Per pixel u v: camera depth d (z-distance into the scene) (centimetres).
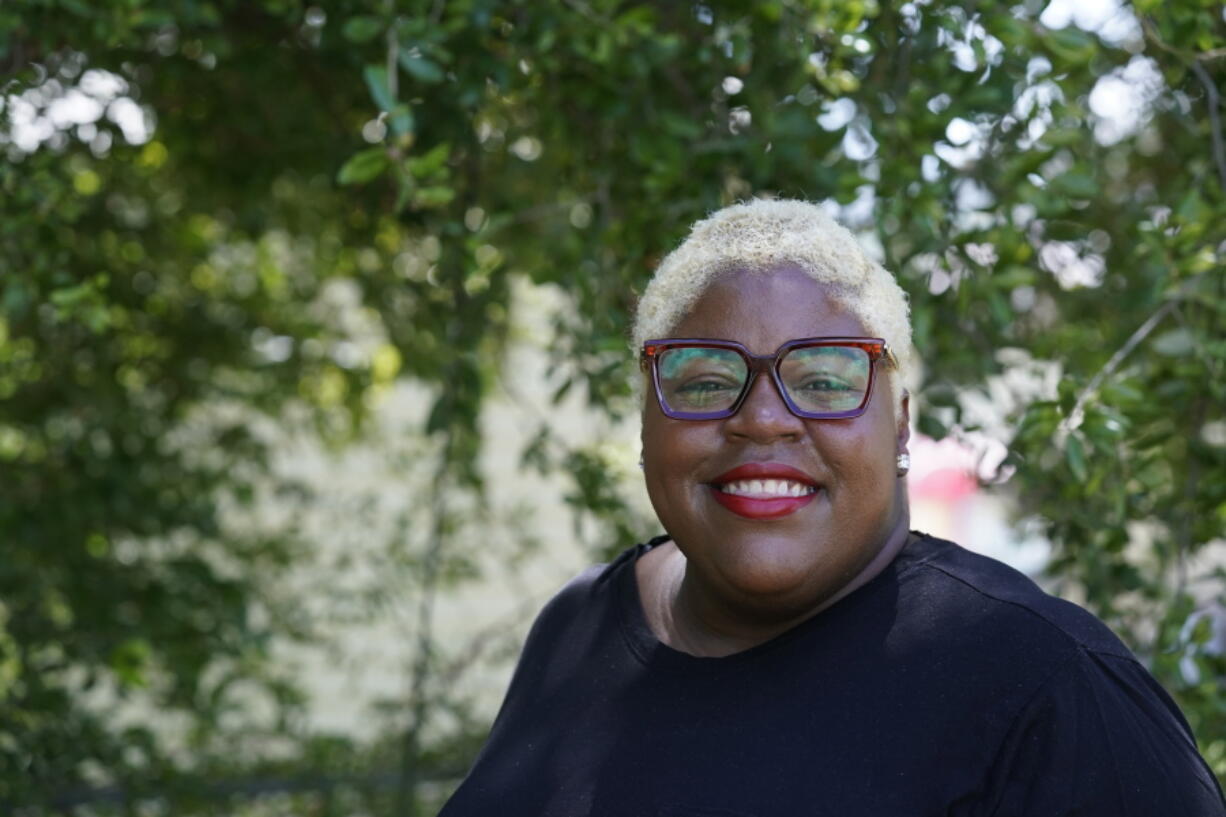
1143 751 137
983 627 144
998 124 273
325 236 477
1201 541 272
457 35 275
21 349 420
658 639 163
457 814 167
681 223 278
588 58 271
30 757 362
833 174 274
